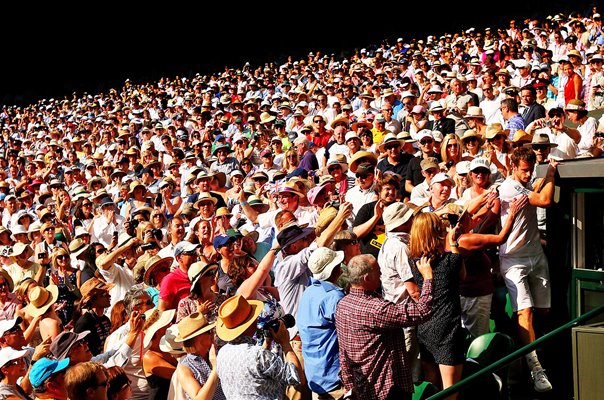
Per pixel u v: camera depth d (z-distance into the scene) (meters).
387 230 7.63
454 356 6.79
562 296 7.60
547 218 7.69
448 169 10.96
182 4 49.44
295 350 7.59
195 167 14.44
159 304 8.44
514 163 8.20
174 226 10.70
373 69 24.62
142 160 18.02
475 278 7.83
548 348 7.76
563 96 15.88
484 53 22.89
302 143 14.76
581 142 11.68
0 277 10.02
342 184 11.60
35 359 7.59
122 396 6.49
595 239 7.43
